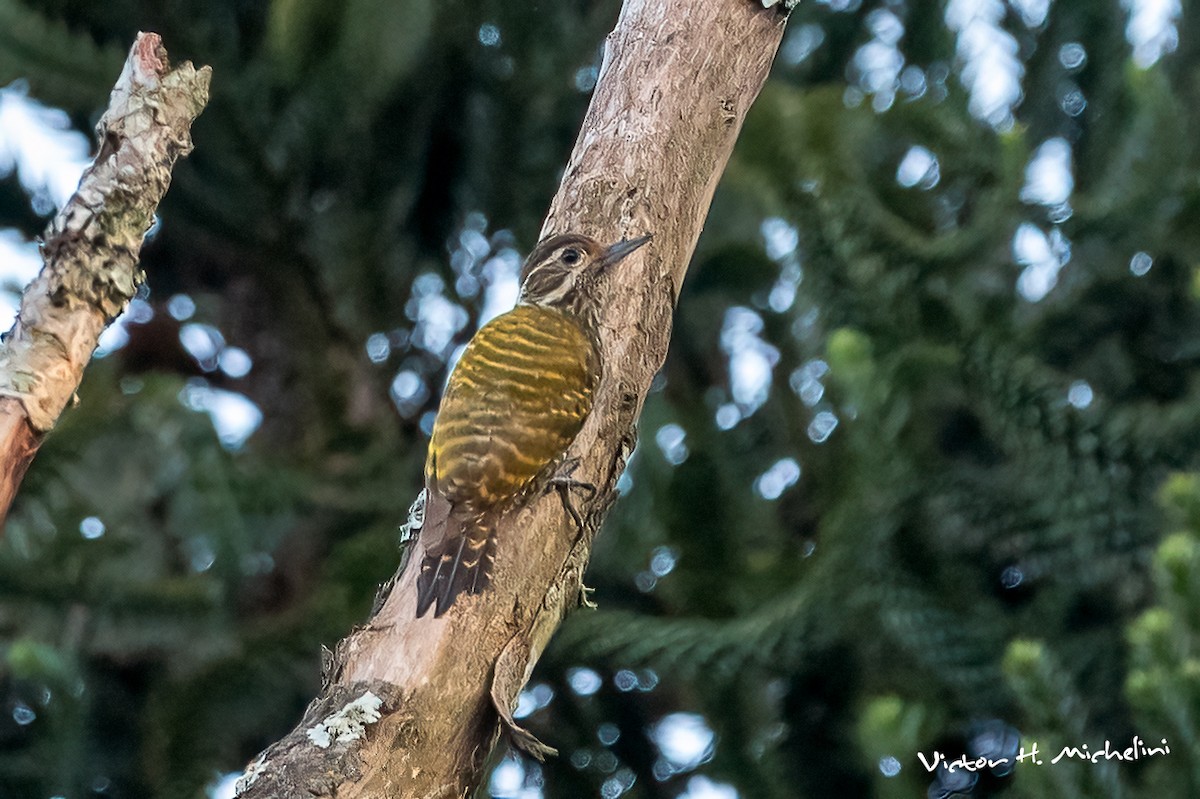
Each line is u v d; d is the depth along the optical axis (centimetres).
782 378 1401
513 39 1378
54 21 1330
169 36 1312
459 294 1489
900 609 1136
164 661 1313
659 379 1487
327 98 1312
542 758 711
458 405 823
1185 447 1141
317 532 1355
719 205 1534
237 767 1240
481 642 723
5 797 1177
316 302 1366
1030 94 1523
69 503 1278
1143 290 1334
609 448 827
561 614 782
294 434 1448
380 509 1314
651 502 1247
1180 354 1350
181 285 1519
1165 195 1274
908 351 1184
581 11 1533
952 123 1295
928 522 1173
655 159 873
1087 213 1300
